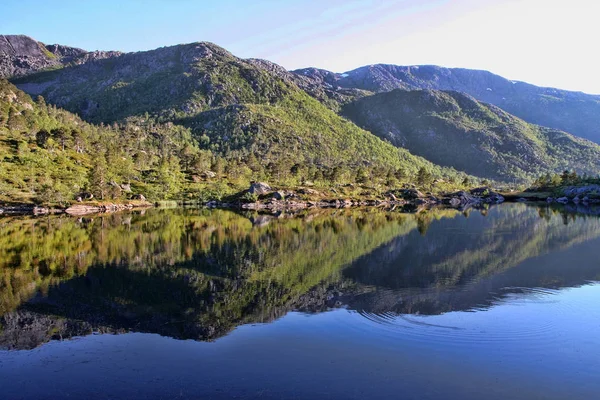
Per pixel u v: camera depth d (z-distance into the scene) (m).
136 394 14.77
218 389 14.93
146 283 31.86
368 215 99.56
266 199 145.88
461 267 35.56
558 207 127.88
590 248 45.31
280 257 42.53
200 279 33.00
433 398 14.09
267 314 23.52
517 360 17.03
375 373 15.91
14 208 108.38
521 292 27.22
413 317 22.38
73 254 45.47
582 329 20.25
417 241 51.97
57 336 20.80
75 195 123.75
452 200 168.12
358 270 35.06
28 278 33.94
